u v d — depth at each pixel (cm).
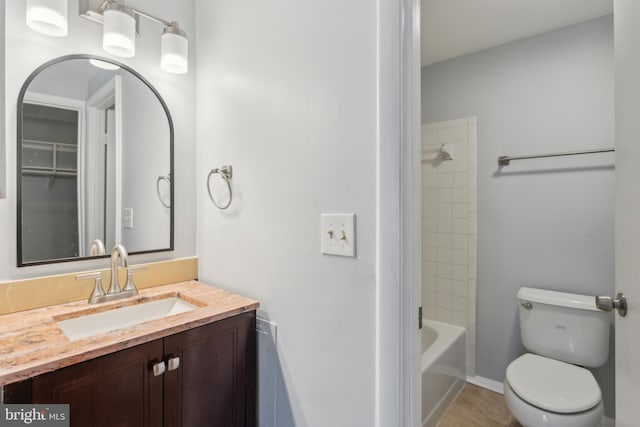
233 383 112
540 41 191
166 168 145
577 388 142
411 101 86
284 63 112
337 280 98
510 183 200
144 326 93
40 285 108
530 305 182
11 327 92
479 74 212
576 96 180
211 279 145
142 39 137
